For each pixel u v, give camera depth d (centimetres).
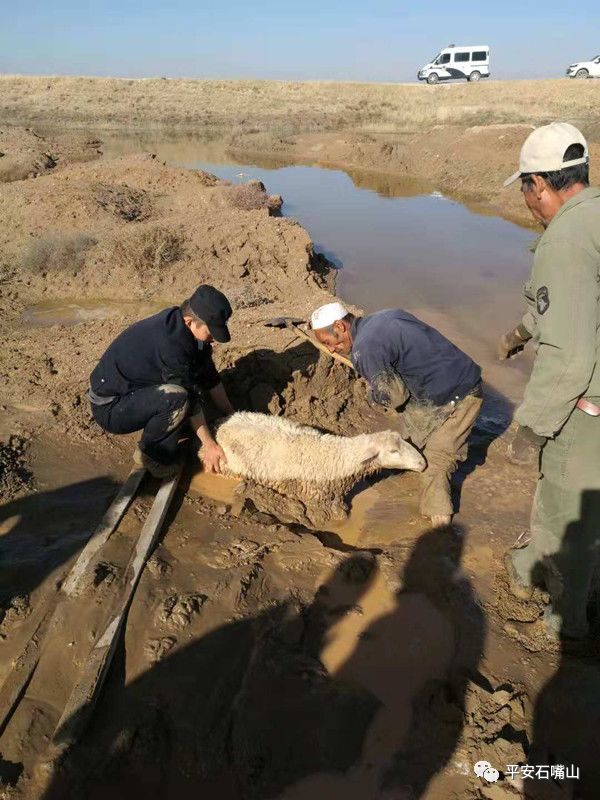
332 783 310
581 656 379
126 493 474
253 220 1154
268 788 306
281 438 517
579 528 352
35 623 369
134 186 1609
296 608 400
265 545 447
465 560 455
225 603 394
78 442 551
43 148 2309
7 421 568
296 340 646
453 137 2133
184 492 505
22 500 473
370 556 452
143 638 365
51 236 1126
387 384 455
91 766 302
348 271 1105
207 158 2489
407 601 418
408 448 498
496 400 677
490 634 394
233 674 352
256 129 3259
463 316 898
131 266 1020
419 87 4325
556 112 3231
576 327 298
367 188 1892
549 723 342
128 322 820
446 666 371
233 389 622
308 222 1436
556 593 379
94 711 323
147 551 420
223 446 521
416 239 1305
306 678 357
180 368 471
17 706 324
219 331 460
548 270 304
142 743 313
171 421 470
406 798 305
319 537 489
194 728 323
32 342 764
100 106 4134
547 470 356
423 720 339
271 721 332
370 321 457
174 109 4006
